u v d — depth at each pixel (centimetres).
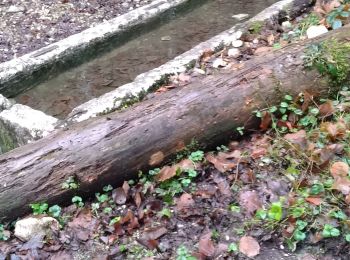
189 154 169
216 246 142
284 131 173
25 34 279
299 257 137
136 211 157
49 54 239
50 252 148
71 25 287
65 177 157
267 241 142
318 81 179
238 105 172
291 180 155
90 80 241
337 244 138
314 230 140
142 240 147
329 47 183
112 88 236
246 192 155
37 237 150
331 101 177
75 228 154
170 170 162
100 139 160
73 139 160
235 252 139
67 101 227
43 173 156
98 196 162
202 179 163
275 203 144
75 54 246
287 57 182
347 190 145
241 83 175
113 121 164
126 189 161
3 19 292
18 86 229
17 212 156
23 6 305
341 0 237
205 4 299
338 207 143
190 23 284
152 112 166
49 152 158
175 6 282
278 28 238
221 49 230
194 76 211
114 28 259
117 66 251
